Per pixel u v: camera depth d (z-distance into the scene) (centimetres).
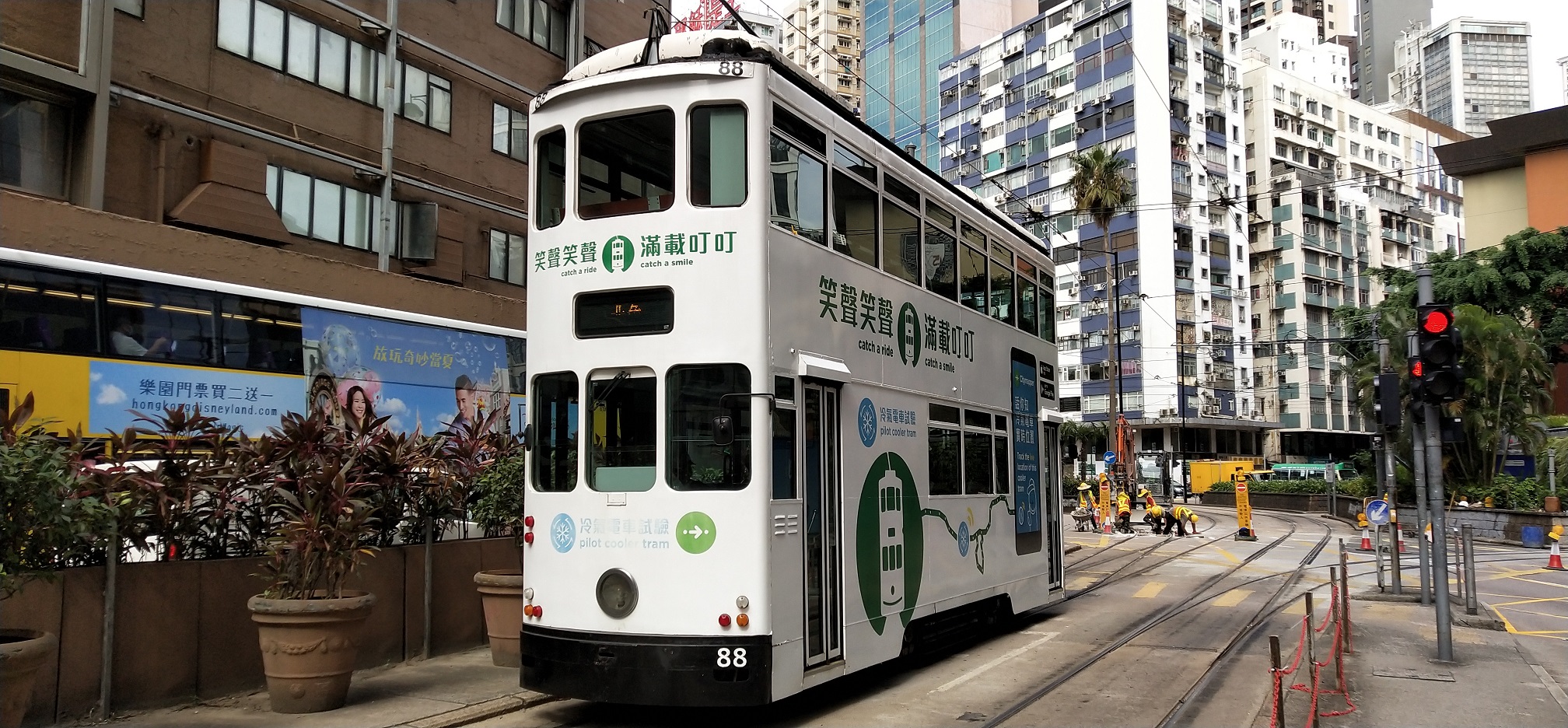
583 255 761
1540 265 4175
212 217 1659
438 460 966
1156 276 6309
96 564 742
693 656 699
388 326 1398
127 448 767
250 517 859
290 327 1261
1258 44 9288
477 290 2158
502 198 2291
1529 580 1936
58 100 1512
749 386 716
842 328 835
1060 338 6794
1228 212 6744
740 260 727
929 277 1028
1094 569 2019
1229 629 1270
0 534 570
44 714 690
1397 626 1315
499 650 955
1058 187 6856
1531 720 818
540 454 768
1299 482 4975
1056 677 969
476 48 2239
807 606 757
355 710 774
